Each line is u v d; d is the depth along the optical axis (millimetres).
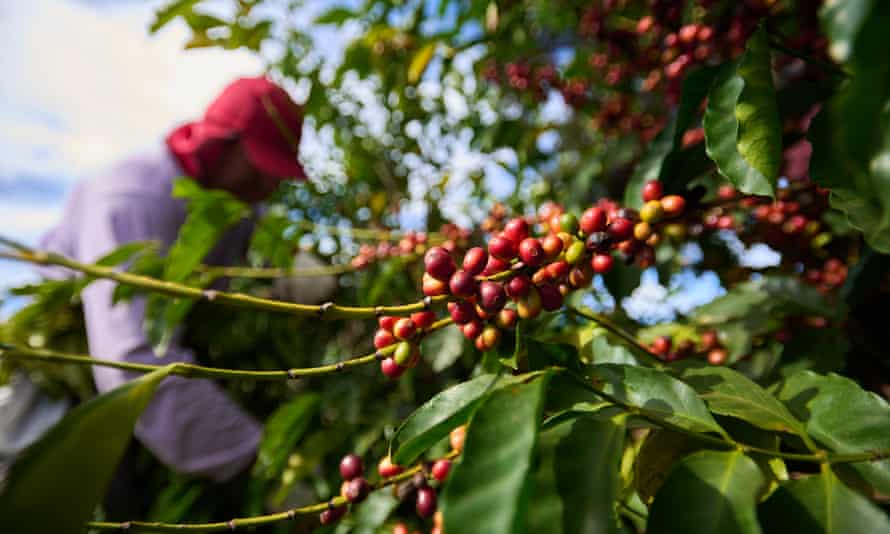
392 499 446
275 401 1158
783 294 488
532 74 967
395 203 1205
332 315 275
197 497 837
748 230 564
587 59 976
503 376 302
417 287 920
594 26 757
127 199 786
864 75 173
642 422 276
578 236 319
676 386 291
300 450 715
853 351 459
